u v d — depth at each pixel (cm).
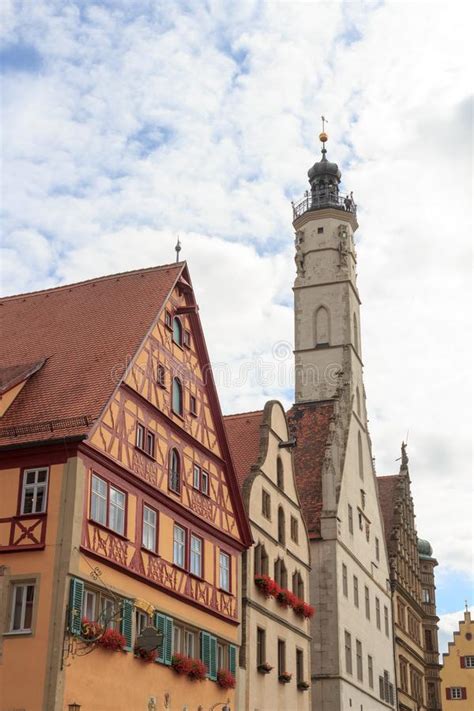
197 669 3008
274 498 4031
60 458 2538
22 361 3077
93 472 2605
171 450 3131
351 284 6050
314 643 4531
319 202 6353
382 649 5559
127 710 2602
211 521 3362
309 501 4822
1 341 3259
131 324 3102
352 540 5094
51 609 2380
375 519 5850
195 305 3400
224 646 3347
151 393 3028
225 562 3456
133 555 2762
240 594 3519
